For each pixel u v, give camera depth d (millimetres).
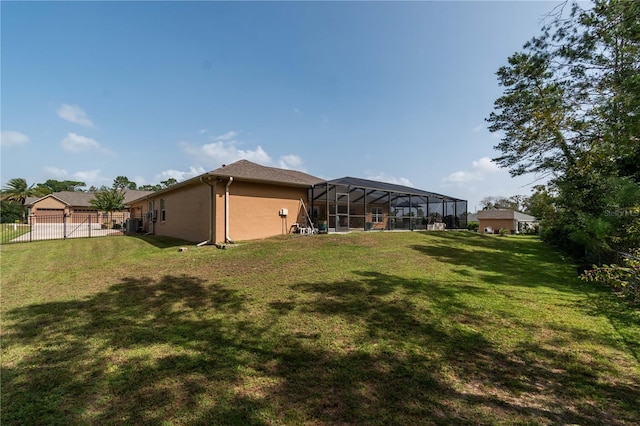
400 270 7734
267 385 2789
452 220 23484
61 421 2307
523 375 3035
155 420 2307
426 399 2588
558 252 13500
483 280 7180
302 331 4016
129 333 3965
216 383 2818
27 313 4711
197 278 6711
